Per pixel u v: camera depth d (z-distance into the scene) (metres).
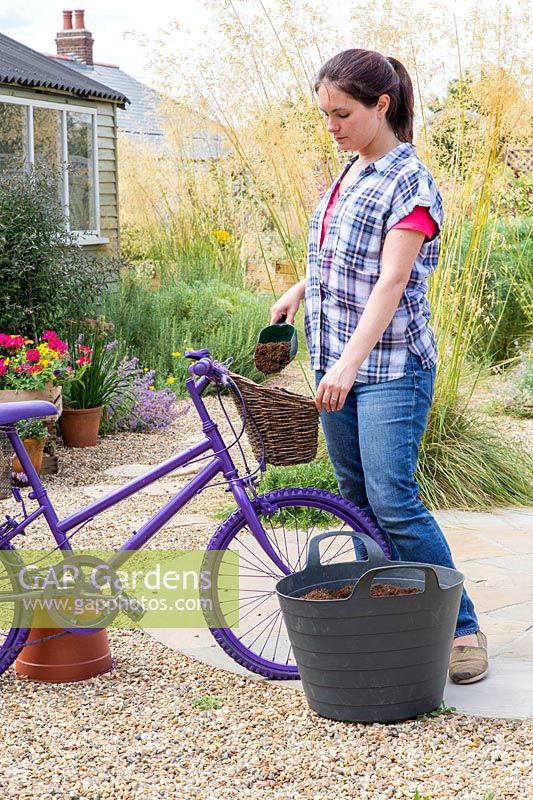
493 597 4.06
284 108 5.82
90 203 12.30
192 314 10.73
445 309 5.87
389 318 2.86
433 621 2.81
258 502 3.28
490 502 5.63
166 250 13.30
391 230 2.86
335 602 2.78
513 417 7.96
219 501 5.81
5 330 7.54
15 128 10.57
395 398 2.97
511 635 3.62
